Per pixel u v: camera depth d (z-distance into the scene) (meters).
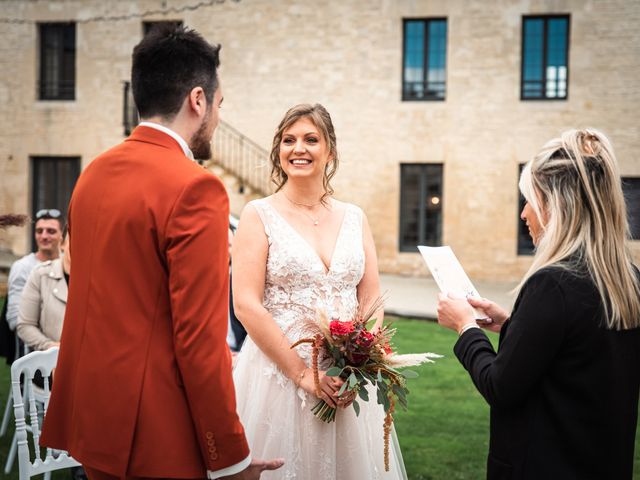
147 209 1.91
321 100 16.11
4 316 4.63
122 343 1.91
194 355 1.85
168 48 2.03
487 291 13.77
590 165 1.90
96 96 16.77
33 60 16.91
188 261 1.86
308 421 2.60
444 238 15.90
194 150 2.13
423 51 15.99
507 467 1.90
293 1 16.05
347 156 16.08
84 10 16.64
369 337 2.46
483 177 15.65
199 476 1.92
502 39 15.38
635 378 1.91
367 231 2.99
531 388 1.86
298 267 2.65
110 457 1.89
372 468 2.74
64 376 2.05
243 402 2.72
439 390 6.17
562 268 1.84
